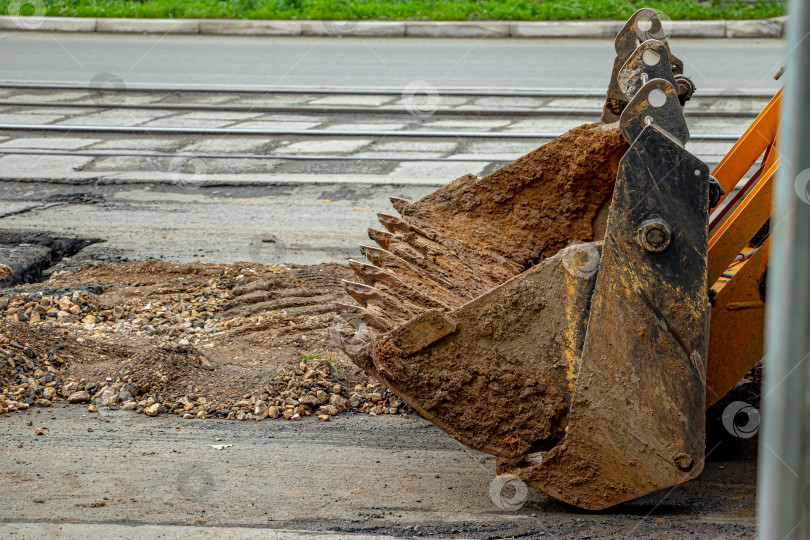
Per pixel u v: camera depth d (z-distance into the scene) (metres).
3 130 9.48
